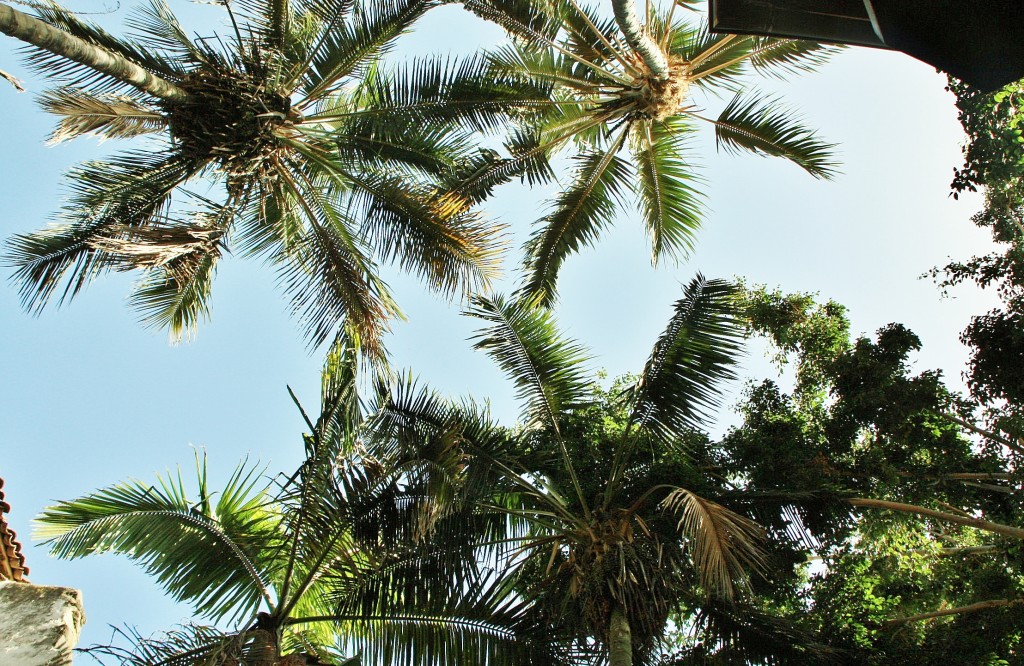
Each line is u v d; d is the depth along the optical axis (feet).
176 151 35.73
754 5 13.04
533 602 31.32
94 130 34.60
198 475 30.76
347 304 37.60
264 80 35.63
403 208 38.01
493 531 34.45
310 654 31.37
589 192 47.62
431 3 38.50
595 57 43.80
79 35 35.06
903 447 40.75
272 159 37.09
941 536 48.60
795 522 34.55
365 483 30.96
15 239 35.32
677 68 42.42
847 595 38.37
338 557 30.94
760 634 33.17
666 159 46.29
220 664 24.68
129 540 28.81
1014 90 35.86
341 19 38.17
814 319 47.29
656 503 35.19
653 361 35.68
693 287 36.58
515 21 42.09
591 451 36.76
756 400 43.27
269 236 39.14
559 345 37.99
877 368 40.93
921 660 34.71
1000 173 37.22
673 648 36.70
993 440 42.73
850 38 12.65
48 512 27.81
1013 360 38.93
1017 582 40.78
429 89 39.83
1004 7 10.40
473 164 43.34
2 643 17.67
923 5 10.85
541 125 44.50
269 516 32.12
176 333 39.58
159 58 36.32
